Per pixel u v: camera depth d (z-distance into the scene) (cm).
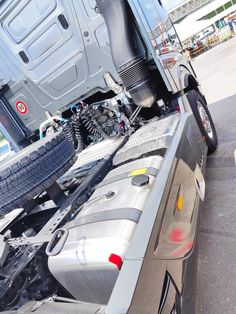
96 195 166
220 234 214
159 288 102
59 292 150
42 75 319
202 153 256
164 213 128
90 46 281
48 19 285
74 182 237
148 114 306
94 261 118
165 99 281
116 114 298
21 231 221
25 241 163
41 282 146
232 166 300
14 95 350
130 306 86
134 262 100
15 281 137
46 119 348
